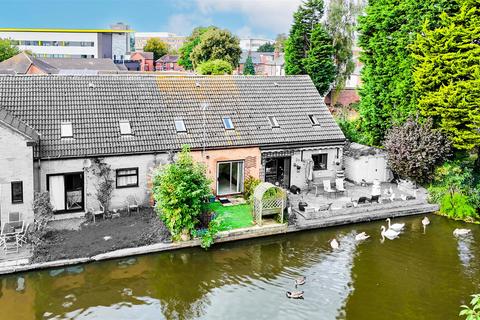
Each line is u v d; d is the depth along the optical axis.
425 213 29.80
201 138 28.84
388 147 32.81
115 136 26.95
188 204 23.36
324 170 32.62
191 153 28.20
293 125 32.00
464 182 31.08
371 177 34.12
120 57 143.50
